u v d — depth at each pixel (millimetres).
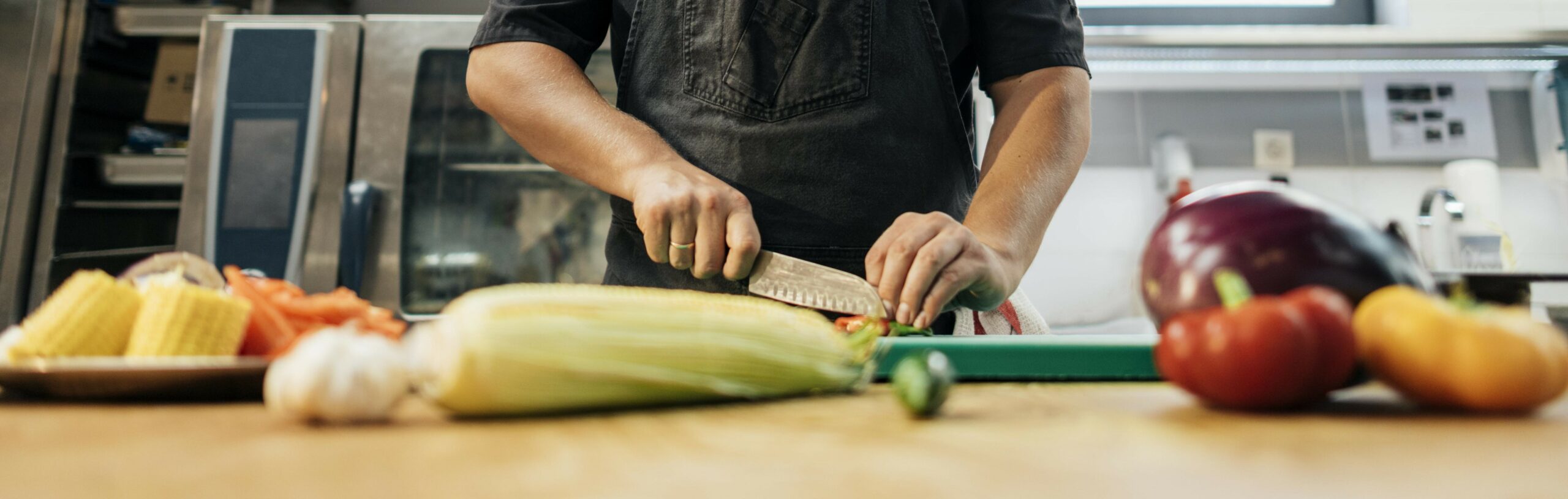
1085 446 330
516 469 287
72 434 367
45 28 1846
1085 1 2332
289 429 385
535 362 398
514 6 1005
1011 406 461
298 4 2168
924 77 1037
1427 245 2170
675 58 1042
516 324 397
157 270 753
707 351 462
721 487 256
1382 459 299
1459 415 412
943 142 1059
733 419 414
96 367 463
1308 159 2248
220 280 769
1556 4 2145
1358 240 517
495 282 1717
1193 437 352
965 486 256
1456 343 404
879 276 751
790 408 463
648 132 916
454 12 2215
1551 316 2148
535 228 1729
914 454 312
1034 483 259
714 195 802
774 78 1014
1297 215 527
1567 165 2203
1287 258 508
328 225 1691
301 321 677
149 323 556
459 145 1734
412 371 406
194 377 472
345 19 1746
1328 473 275
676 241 808
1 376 473
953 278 732
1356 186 2240
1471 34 2023
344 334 419
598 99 952
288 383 388
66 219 1837
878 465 291
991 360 654
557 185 1737
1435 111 2264
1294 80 2273
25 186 1795
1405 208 2232
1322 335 416
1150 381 635
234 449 325
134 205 1806
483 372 386
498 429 384
